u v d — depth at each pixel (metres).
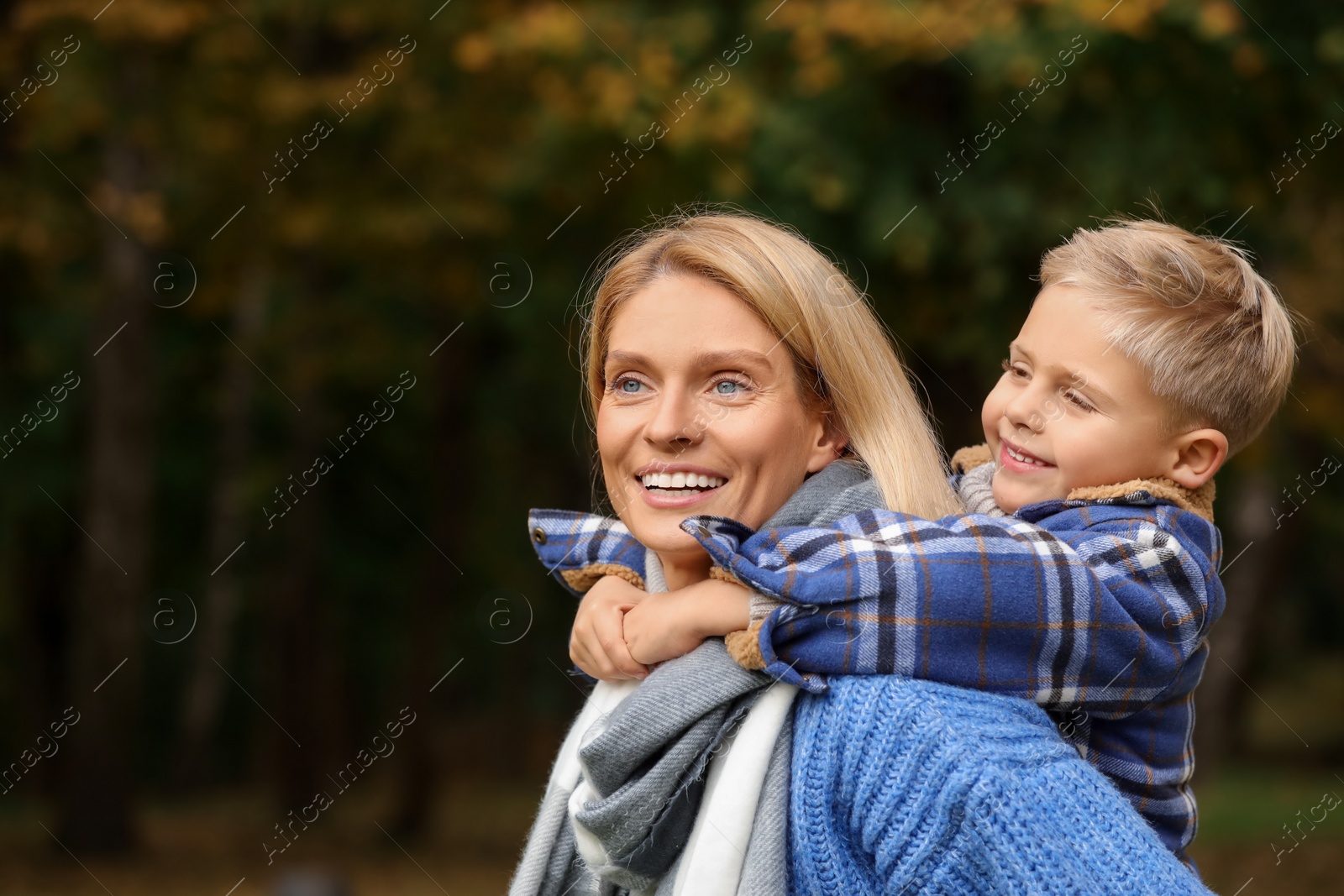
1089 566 2.75
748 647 2.69
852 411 2.94
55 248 17.36
